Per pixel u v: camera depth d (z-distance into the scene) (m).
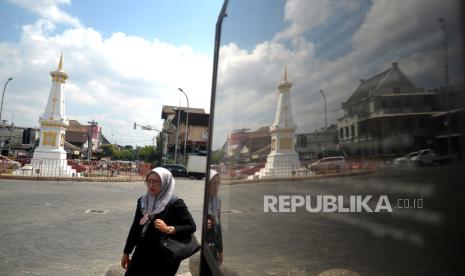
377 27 0.87
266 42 1.77
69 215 10.31
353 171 0.94
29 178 23.62
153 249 3.32
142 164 34.66
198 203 14.91
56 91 27.55
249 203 1.82
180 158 61.00
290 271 1.28
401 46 0.80
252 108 1.96
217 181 2.91
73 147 77.75
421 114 0.74
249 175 1.87
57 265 5.68
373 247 0.86
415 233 0.74
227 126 2.71
